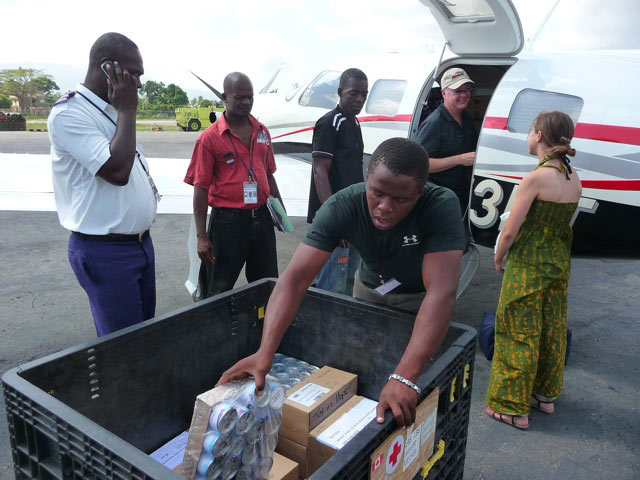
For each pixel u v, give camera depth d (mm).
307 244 1519
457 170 3590
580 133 3162
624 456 2521
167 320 1632
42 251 5855
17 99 103688
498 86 3473
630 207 3098
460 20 3412
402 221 1487
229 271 3066
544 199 2471
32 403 1124
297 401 1660
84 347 1398
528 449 2557
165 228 7008
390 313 1774
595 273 5406
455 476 1617
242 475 1210
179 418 1753
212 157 2902
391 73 4312
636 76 3082
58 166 2002
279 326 1385
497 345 2736
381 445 1111
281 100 5586
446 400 1422
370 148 4355
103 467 1013
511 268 2607
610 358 3539
